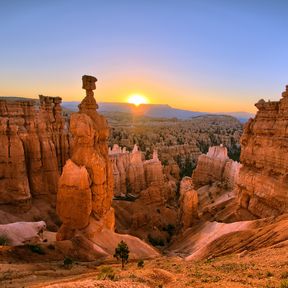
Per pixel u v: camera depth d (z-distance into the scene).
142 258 50.56
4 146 76.81
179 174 154.62
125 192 113.81
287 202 54.72
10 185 76.31
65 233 50.94
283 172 57.44
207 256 43.28
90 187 54.03
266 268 22.73
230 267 24.77
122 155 119.62
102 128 59.28
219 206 80.38
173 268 29.89
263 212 60.31
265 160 62.41
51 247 44.72
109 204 60.03
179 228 79.44
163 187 112.38
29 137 84.06
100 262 43.44
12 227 54.84
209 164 122.44
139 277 21.50
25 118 89.12
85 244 48.16
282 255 26.78
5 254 39.41
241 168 70.38
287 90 59.97
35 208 79.75
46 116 91.81
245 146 70.12
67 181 51.22
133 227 78.12
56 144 92.25
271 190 58.72
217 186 107.50
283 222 41.81
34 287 25.31
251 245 39.81
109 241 53.38
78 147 55.22
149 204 92.12
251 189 64.88
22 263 38.25
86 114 57.50
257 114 68.12
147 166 121.75
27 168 83.44
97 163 54.47
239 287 17.91
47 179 86.12
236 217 67.25
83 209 51.28
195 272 24.19
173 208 100.75
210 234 62.44
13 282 28.23
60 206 51.88
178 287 19.28
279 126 60.34
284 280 17.94
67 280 27.80
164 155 172.62
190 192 76.62
